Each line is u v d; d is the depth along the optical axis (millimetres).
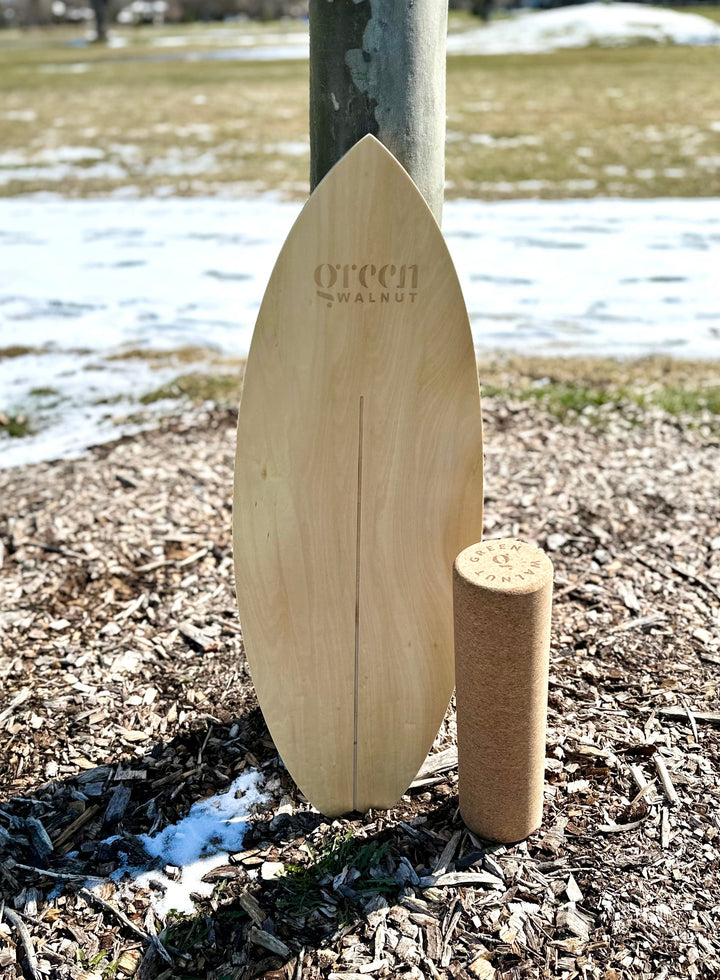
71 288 3207
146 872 1040
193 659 1390
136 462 2010
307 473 1003
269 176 4680
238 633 1442
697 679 1303
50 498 1859
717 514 1737
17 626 1472
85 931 972
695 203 4012
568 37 11125
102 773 1183
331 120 957
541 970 906
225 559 1641
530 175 4539
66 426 2223
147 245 3666
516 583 920
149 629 1460
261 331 945
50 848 1074
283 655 1060
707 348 2594
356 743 1100
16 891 1021
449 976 905
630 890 985
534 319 2836
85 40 16812
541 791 1041
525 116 5992
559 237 3609
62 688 1333
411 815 1108
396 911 974
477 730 989
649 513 1750
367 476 1008
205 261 3459
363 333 951
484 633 934
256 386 965
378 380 971
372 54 917
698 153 4844
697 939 931
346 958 927
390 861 1039
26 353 2672
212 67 9617
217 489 1880
